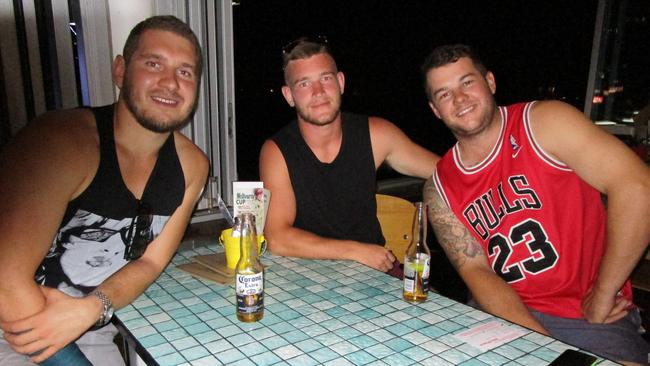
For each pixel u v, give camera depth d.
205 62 2.56
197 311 1.23
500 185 1.63
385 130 2.09
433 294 1.35
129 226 1.43
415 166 2.13
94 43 2.25
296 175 1.94
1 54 2.02
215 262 1.56
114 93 2.33
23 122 2.11
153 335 1.09
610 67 4.23
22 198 1.09
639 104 4.11
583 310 1.58
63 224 1.34
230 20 2.60
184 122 1.43
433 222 1.80
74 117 1.33
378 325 1.14
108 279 1.30
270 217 1.90
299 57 1.86
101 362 1.49
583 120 1.53
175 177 1.51
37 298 1.09
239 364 0.96
